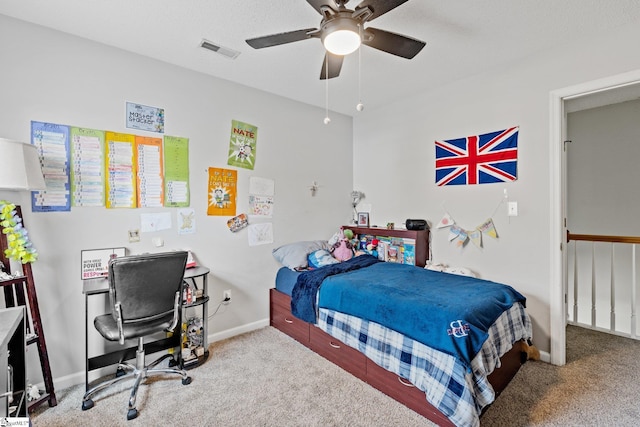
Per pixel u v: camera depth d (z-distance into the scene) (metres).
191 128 2.66
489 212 2.71
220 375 2.24
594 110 3.58
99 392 2.04
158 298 1.98
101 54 2.23
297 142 3.43
